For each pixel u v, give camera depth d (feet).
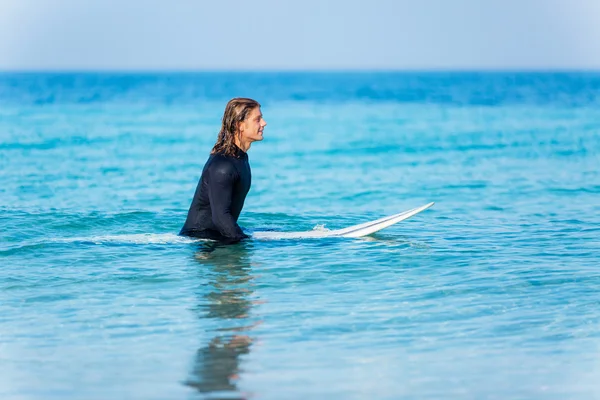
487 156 213.25
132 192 144.97
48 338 58.03
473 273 76.59
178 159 208.85
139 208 121.39
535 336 58.34
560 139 263.70
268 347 55.98
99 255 83.51
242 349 55.62
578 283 72.59
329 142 259.80
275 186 155.94
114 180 163.53
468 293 69.62
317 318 62.49
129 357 54.03
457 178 166.50
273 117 401.29
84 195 139.85
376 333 58.95
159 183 159.43
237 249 86.02
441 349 55.62
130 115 409.08
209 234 90.53
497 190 146.20
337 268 78.48
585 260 82.07
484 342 57.16
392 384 49.37
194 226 91.86
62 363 53.01
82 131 304.91
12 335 58.70
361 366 52.44
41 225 101.04
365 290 70.64
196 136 284.00
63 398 47.24
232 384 49.37
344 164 196.85
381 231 98.22
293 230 100.32
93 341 57.36
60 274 76.02
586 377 50.60
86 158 209.15
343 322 61.57
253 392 48.06
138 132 301.63
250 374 51.03
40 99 603.67
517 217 112.06
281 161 204.33
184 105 515.09
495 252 86.12
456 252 85.97
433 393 48.16
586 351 55.16
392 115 409.69
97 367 52.26
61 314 63.77
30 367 52.26
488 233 98.07
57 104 524.11
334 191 147.74
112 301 67.31
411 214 96.22
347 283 73.05
